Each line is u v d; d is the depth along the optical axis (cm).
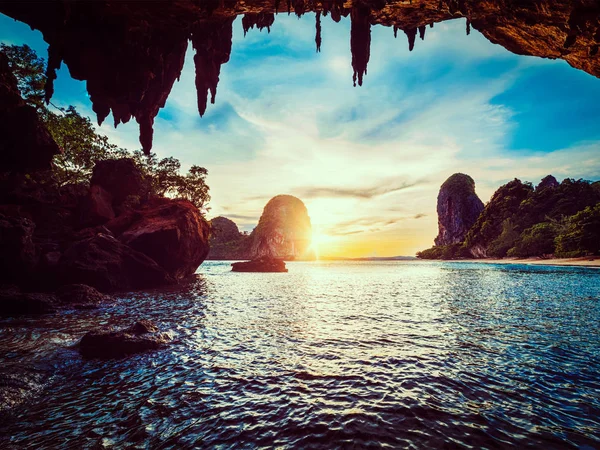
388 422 558
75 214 3525
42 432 545
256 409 616
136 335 1081
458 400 646
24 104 2562
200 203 6091
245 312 1769
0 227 2291
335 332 1270
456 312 1730
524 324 1389
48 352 988
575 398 656
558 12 1280
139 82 1795
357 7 1490
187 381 766
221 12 1606
